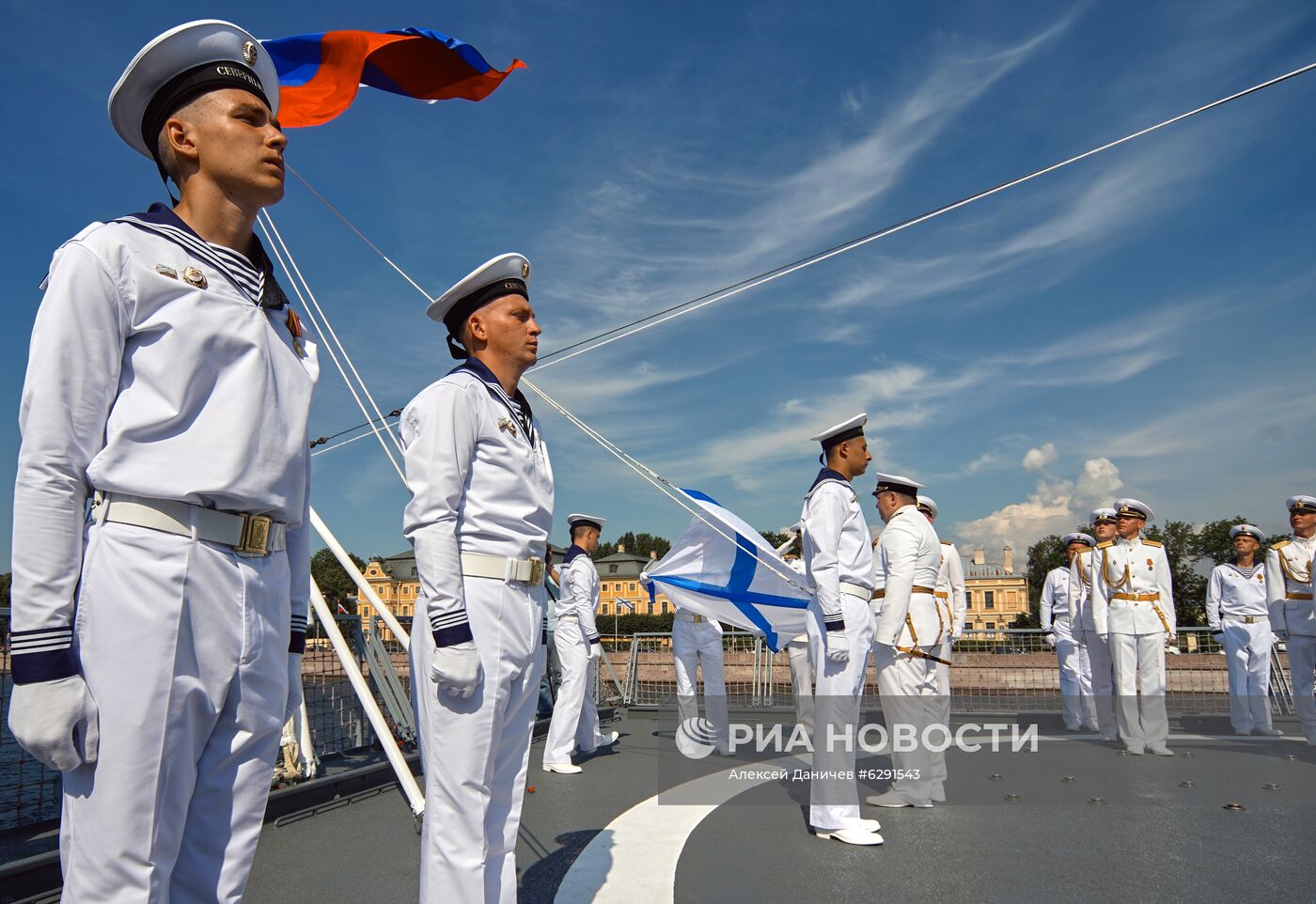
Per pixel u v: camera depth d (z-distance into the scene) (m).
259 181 2.26
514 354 3.36
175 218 2.16
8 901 3.71
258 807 2.20
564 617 7.68
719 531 5.36
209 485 2.02
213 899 2.10
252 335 2.17
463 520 3.05
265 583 2.18
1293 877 4.34
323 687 7.31
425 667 2.99
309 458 2.39
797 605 6.31
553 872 4.38
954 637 9.90
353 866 4.38
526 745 3.26
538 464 3.28
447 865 2.88
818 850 4.80
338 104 4.30
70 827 1.90
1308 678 9.48
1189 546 69.56
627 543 107.81
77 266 1.92
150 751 1.91
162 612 1.94
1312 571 8.98
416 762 6.73
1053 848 4.91
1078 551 11.62
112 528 1.95
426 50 4.28
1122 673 8.95
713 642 8.51
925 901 3.94
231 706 2.12
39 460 1.83
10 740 4.67
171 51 2.21
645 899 3.94
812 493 5.39
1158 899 3.99
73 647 1.89
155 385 2.00
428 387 3.13
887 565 6.26
